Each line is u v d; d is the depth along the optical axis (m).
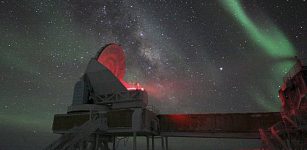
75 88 29.16
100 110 27.08
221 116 27.02
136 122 24.08
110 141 30.14
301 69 19.53
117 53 34.34
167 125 28.08
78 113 27.05
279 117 25.14
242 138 26.05
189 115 27.94
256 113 26.09
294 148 19.16
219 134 26.39
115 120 25.14
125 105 27.31
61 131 27.02
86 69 30.03
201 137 27.05
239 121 26.28
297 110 17.72
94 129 23.41
